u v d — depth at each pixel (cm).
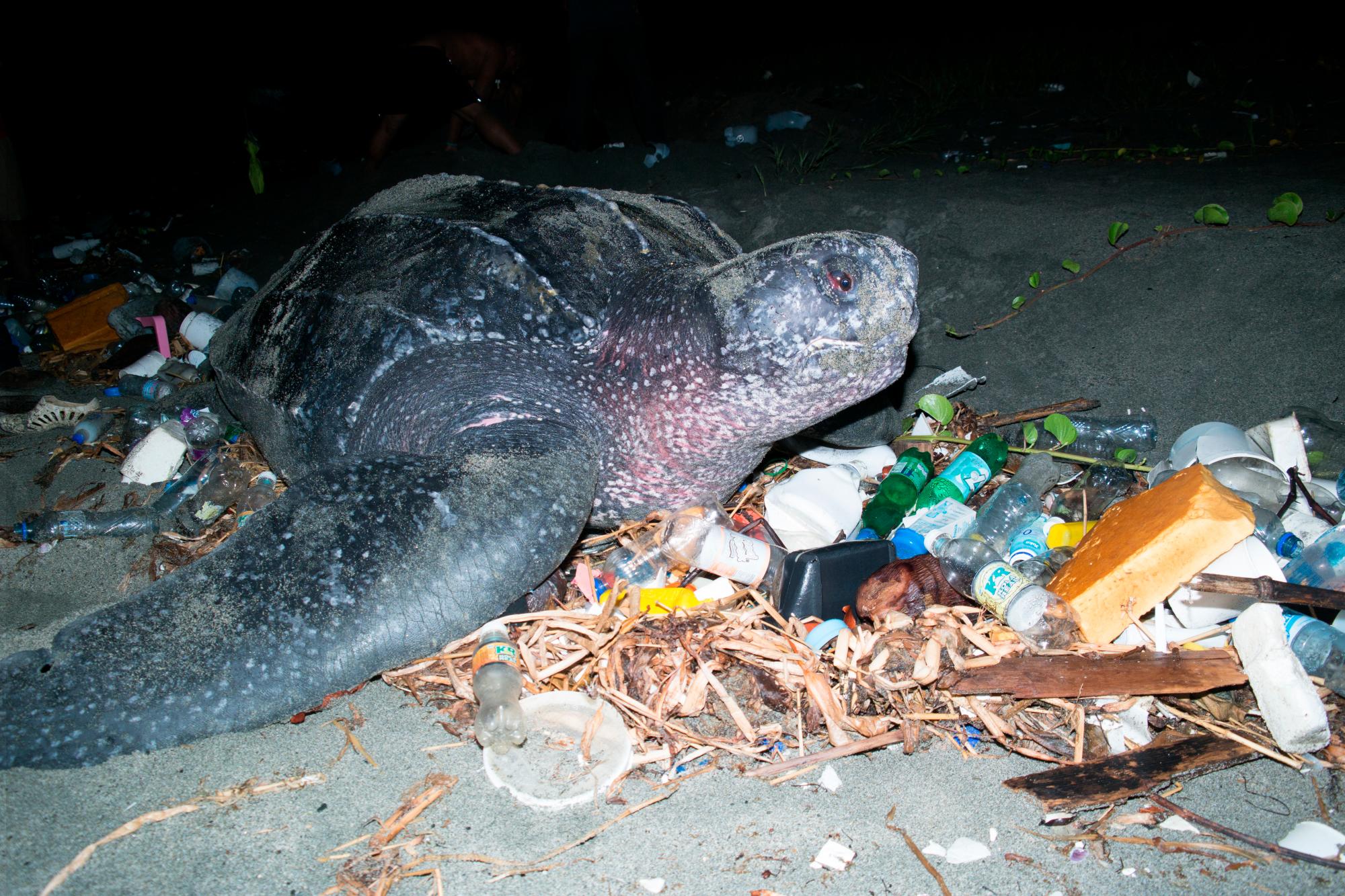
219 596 193
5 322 482
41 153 909
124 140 934
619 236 270
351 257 298
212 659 188
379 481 207
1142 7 1013
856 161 614
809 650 210
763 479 310
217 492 309
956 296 396
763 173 590
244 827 173
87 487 325
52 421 371
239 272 508
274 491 312
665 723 197
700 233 312
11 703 182
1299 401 307
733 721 201
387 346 259
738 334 215
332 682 192
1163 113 646
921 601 226
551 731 197
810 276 209
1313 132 552
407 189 348
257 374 300
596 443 244
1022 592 211
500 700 192
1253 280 344
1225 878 161
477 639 214
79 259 610
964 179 515
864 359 215
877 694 202
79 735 183
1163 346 338
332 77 779
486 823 176
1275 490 259
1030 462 302
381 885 161
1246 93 667
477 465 211
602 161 634
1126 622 211
